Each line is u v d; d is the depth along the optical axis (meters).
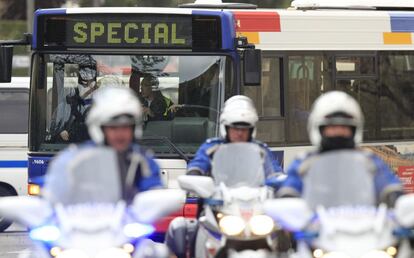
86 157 24.14
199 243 29.59
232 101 31.39
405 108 55.31
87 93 47.41
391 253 23.67
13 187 60.81
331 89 52.97
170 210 23.83
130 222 23.56
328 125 24.33
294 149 51.53
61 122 47.34
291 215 23.44
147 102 47.31
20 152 60.88
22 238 59.69
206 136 47.12
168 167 47.00
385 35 54.75
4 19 155.12
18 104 61.03
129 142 24.72
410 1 57.09
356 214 23.28
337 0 56.06
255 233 27.78
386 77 54.78
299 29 52.09
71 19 47.47
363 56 54.03
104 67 47.41
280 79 51.44
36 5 137.62
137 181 25.36
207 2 53.62
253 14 51.16
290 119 51.59
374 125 54.28
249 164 30.34
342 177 24.19
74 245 22.86
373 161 24.64
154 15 47.38
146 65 47.44
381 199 24.84
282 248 30.77
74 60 47.44
